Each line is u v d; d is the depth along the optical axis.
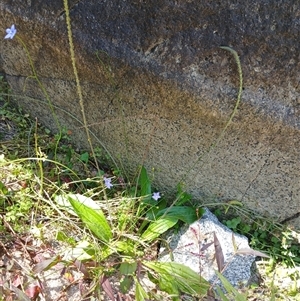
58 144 0.58
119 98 0.52
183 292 0.49
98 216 0.50
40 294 0.47
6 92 0.60
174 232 0.53
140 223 0.54
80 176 0.56
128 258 0.50
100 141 0.57
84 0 0.47
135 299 0.48
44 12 0.49
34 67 0.54
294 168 0.50
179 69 0.47
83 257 0.49
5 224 0.51
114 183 0.57
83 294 0.47
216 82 0.46
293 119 0.46
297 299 0.51
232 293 0.44
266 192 0.53
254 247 0.55
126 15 0.46
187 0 0.44
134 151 0.56
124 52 0.47
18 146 0.57
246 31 0.44
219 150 0.51
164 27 0.46
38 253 0.50
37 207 0.52
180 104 0.49
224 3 0.44
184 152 0.53
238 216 0.56
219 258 0.44
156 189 0.58
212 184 0.55
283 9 0.43
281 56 0.44
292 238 0.55
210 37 0.45
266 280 0.53
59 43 0.50
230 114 0.47
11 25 0.52
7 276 0.47
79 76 0.52
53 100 0.57
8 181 0.53
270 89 0.45
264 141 0.49
